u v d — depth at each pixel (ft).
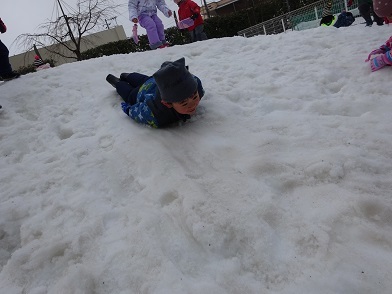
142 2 20.24
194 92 7.73
